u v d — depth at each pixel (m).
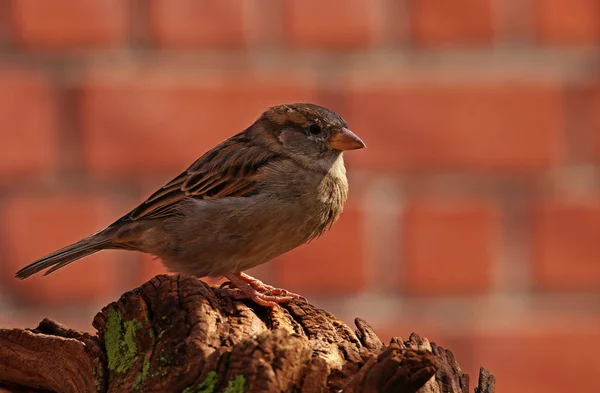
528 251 8.81
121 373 5.25
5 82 8.66
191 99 8.74
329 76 8.77
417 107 8.79
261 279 8.76
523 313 8.80
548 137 8.82
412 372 4.84
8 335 5.74
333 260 8.73
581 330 8.77
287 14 8.74
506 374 8.78
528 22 8.84
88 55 8.72
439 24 8.80
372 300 8.77
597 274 8.80
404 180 8.80
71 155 8.72
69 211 8.70
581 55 8.86
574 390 8.79
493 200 8.80
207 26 8.74
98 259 8.78
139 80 8.73
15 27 8.66
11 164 8.68
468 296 8.79
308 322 5.63
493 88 8.80
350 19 8.75
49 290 8.76
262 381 4.82
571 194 8.82
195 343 5.07
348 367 5.09
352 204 8.73
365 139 8.77
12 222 8.69
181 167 8.77
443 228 8.77
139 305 5.32
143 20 8.73
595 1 8.82
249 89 8.74
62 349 5.58
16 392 5.83
